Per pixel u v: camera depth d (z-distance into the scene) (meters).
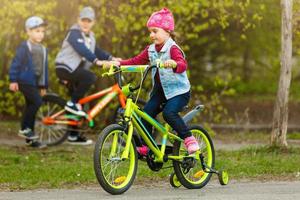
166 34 10.91
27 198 10.47
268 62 27.89
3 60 22.53
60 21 19.44
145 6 19.98
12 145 16.84
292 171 13.24
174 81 10.84
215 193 10.91
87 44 16.84
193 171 11.59
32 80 16.41
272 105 26.14
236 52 27.12
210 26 23.48
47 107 16.92
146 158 10.98
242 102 26.64
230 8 20.64
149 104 11.12
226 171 12.64
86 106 17.09
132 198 10.32
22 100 20.47
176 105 10.85
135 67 10.70
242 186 11.67
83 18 16.75
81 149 16.27
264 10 21.56
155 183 11.98
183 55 10.87
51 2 18.94
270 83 30.14
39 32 16.50
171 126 10.93
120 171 12.02
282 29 15.56
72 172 12.72
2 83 20.30
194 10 18.92
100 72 20.27
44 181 12.04
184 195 10.67
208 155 11.79
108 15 19.17
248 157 14.94
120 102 16.80
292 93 28.00
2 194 10.86
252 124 22.14
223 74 28.73
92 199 10.28
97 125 19.41
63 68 16.84
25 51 16.42
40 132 17.05
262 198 10.36
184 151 11.30
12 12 18.53
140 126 10.77
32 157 14.77
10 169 13.10
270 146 15.72
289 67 15.61
